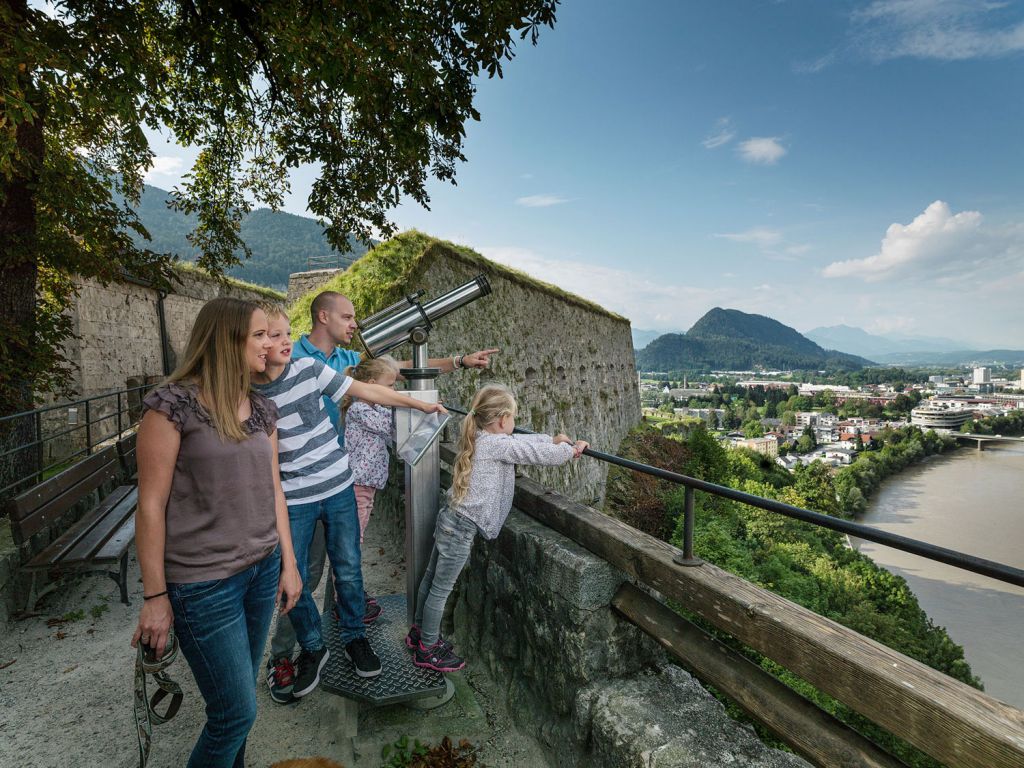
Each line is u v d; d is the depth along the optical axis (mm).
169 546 1378
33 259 4902
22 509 3281
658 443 31141
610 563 1982
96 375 10891
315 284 16031
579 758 1899
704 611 1646
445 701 2418
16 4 3605
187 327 14602
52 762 2156
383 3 4227
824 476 60188
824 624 1402
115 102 3865
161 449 1341
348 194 7336
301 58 4473
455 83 5262
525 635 2338
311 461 2068
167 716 1471
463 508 2158
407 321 2469
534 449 2117
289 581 1748
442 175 6996
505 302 12227
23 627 3246
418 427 2412
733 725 1684
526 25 4953
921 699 1109
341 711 2307
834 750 1266
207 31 4688
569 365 16219
